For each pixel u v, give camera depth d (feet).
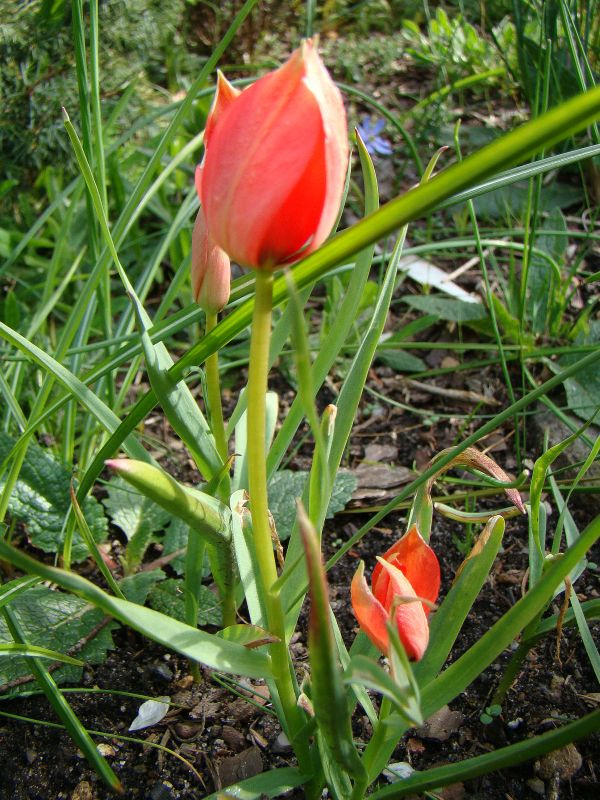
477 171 0.46
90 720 0.99
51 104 1.65
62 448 1.32
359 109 2.31
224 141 0.51
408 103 2.33
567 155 0.93
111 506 1.23
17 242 1.75
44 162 1.77
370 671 0.58
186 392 0.81
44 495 1.19
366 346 0.83
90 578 1.18
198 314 1.01
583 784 0.89
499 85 2.24
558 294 1.54
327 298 1.61
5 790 0.92
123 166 1.86
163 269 1.87
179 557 1.19
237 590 1.03
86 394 0.87
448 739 0.95
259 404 0.60
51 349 1.60
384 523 1.28
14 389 1.33
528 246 1.55
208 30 2.53
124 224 1.14
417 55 2.22
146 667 1.06
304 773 0.79
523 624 0.65
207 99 1.95
